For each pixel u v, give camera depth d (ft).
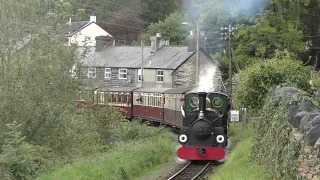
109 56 163.53
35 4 64.13
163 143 70.74
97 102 82.89
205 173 56.85
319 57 150.30
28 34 64.49
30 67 61.77
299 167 33.37
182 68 146.00
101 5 231.09
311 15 148.97
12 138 53.98
